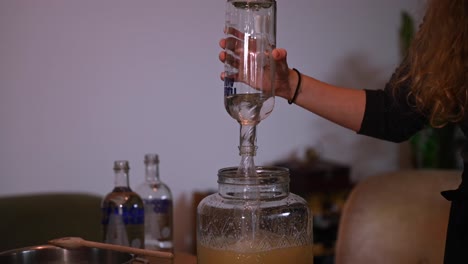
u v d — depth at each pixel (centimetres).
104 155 268
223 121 294
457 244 113
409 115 122
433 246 156
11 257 92
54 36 255
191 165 287
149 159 136
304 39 310
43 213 168
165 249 132
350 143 330
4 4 245
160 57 275
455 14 104
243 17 87
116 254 93
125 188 125
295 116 310
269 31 88
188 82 283
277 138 306
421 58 111
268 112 89
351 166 331
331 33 318
